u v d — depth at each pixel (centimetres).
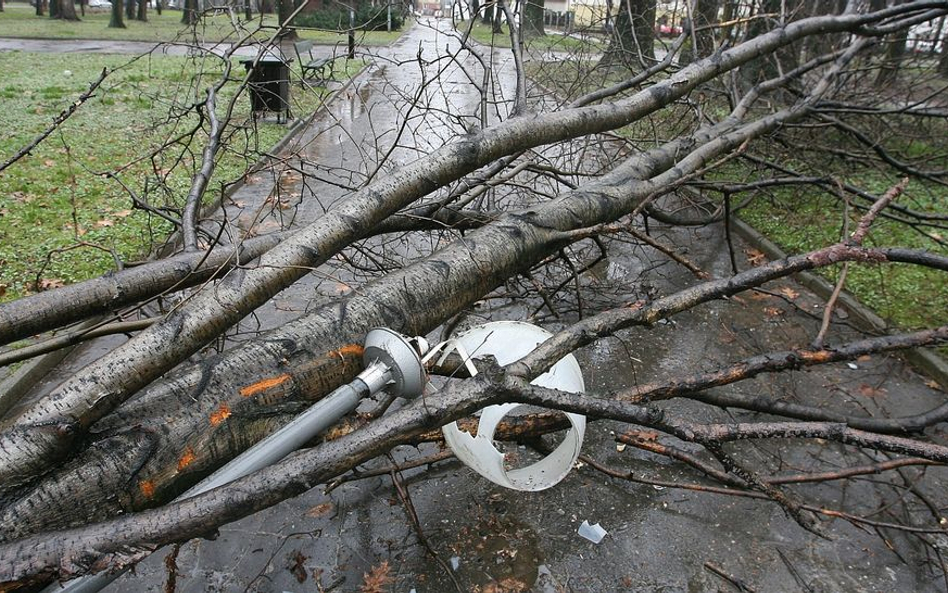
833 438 249
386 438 209
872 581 279
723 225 719
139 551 173
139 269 288
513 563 283
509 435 296
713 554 290
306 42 1315
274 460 204
